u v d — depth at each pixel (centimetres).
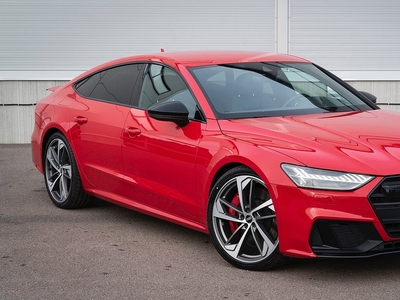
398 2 1098
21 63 1112
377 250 435
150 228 596
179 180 522
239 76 557
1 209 673
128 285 452
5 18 1104
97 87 643
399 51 1106
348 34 1103
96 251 530
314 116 521
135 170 568
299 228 438
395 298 416
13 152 1020
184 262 499
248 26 1103
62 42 1108
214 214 491
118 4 1105
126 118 580
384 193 429
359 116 524
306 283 446
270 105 534
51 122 671
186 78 548
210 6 1102
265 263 465
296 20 1102
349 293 427
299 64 607
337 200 427
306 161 441
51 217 640
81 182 648
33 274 478
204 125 510
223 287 444
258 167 455
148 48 1113
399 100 1108
